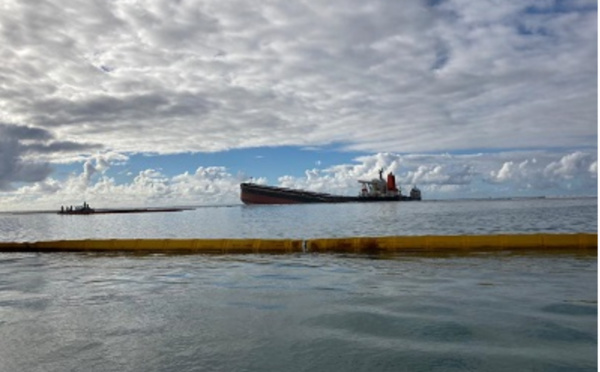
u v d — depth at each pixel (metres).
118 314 8.45
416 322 7.45
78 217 133.38
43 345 6.61
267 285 11.31
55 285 11.80
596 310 8.00
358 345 6.38
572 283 10.62
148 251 20.30
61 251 21.06
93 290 11.02
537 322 7.26
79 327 7.55
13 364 5.87
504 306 8.39
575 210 80.81
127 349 6.38
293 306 8.88
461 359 5.73
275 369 5.55
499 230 33.94
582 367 5.37
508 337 6.55
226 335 6.97
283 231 38.47
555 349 6.00
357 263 15.20
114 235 41.88
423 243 18.08
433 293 9.77
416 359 5.77
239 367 5.63
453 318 7.64
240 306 8.97
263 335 6.94
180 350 6.30
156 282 12.10
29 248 21.25
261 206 198.12
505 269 12.98
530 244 17.50
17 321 7.99
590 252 16.59
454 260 15.27
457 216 62.69
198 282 11.98
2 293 10.73
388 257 16.67
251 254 18.70
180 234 39.59
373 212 90.69
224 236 34.41
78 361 5.94
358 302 9.07
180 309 8.80
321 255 17.80
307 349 6.25
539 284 10.55
